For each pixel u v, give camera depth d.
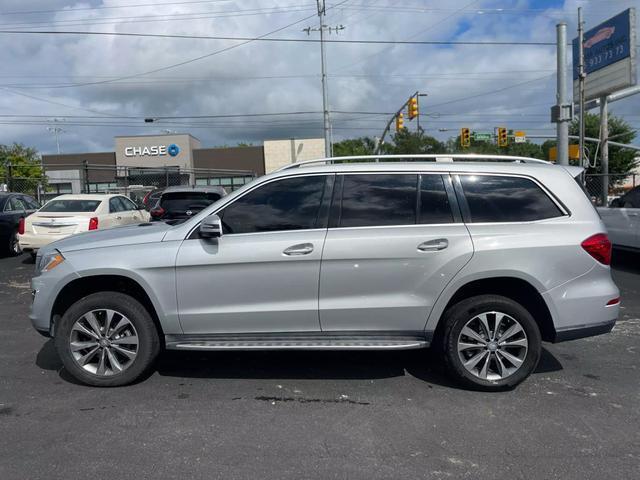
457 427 3.83
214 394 4.44
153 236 4.53
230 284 4.38
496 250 4.28
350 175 4.57
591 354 5.42
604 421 3.92
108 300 4.46
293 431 3.77
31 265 11.48
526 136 30.77
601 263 4.40
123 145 48.75
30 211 13.41
